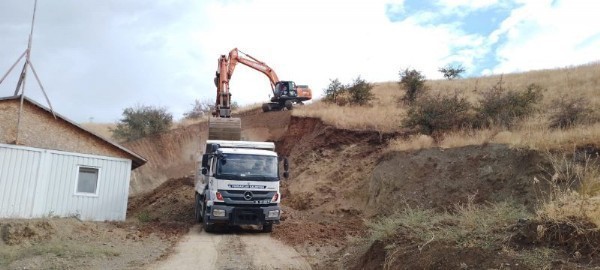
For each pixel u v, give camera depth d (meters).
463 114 22.98
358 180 21.61
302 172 25.08
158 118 39.88
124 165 17.77
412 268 6.59
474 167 15.77
